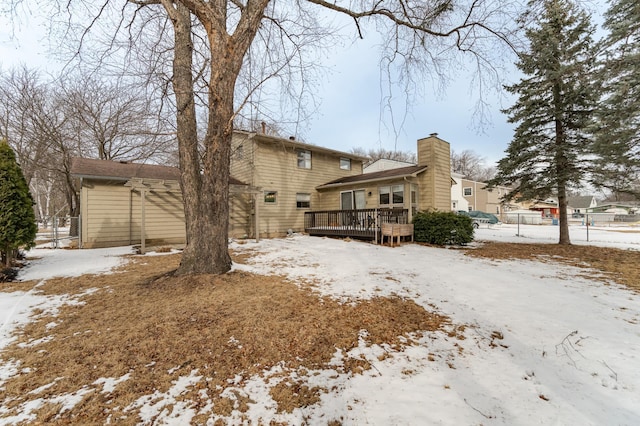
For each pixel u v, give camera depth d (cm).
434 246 991
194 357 254
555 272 582
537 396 210
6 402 195
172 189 930
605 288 467
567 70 612
